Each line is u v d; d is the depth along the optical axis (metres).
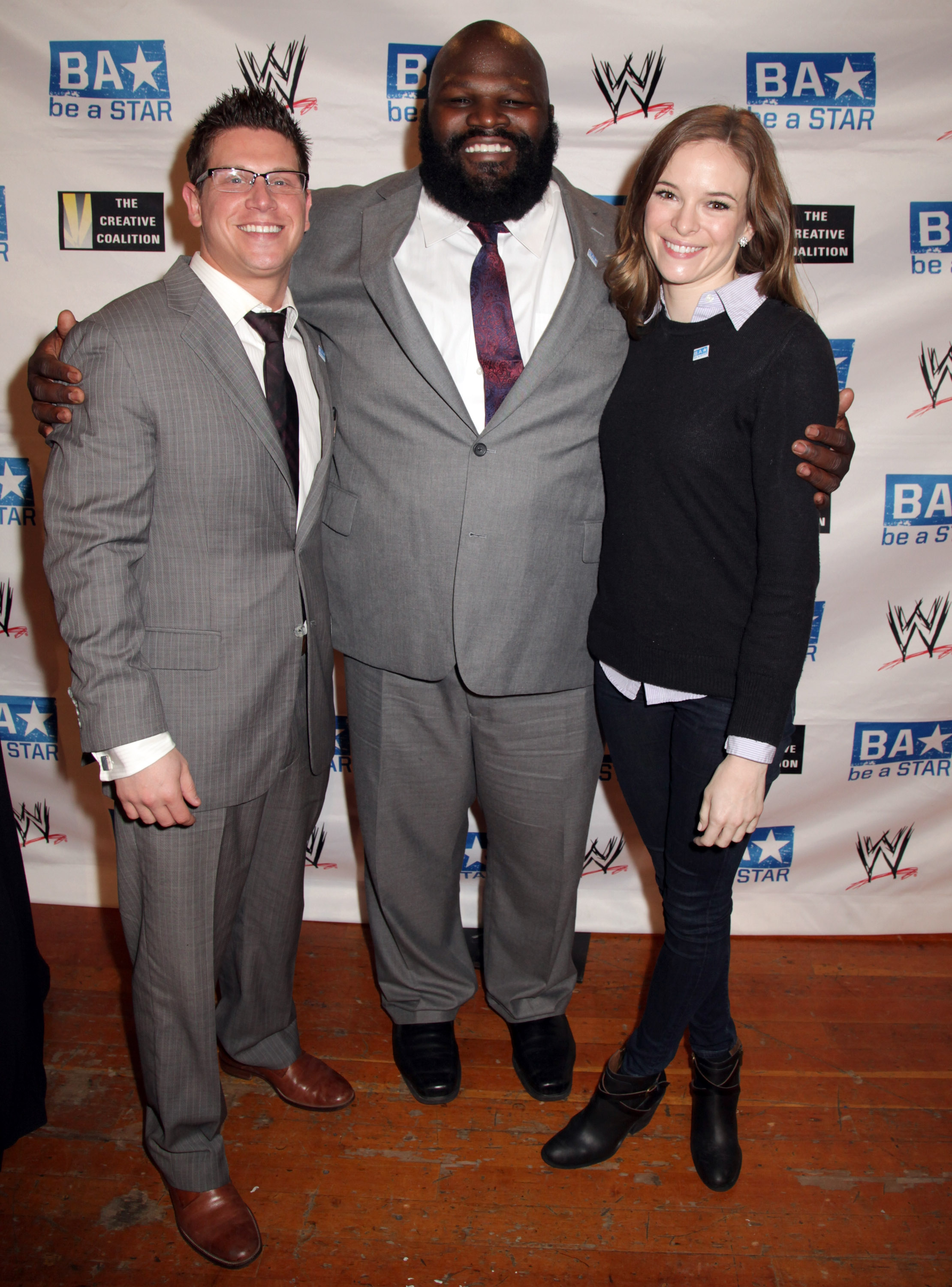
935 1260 1.27
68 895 2.07
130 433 1.06
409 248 1.33
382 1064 1.63
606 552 1.27
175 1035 1.22
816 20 1.63
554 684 1.38
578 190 1.44
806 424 1.05
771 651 1.08
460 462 1.28
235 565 1.16
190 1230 1.26
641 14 1.63
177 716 1.14
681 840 1.27
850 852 2.01
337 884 2.06
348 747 1.99
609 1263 1.26
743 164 1.07
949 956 1.96
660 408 1.15
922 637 1.88
